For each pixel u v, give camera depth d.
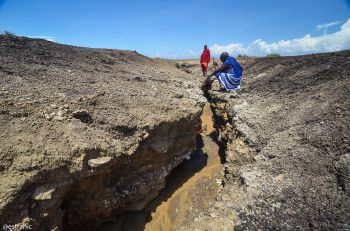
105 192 4.37
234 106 7.17
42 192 3.26
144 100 5.66
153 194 5.44
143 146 4.91
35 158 3.32
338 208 3.15
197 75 13.30
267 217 3.28
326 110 5.18
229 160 5.48
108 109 4.82
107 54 10.84
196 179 6.16
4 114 3.72
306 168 3.95
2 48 6.68
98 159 3.87
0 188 2.96
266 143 5.11
